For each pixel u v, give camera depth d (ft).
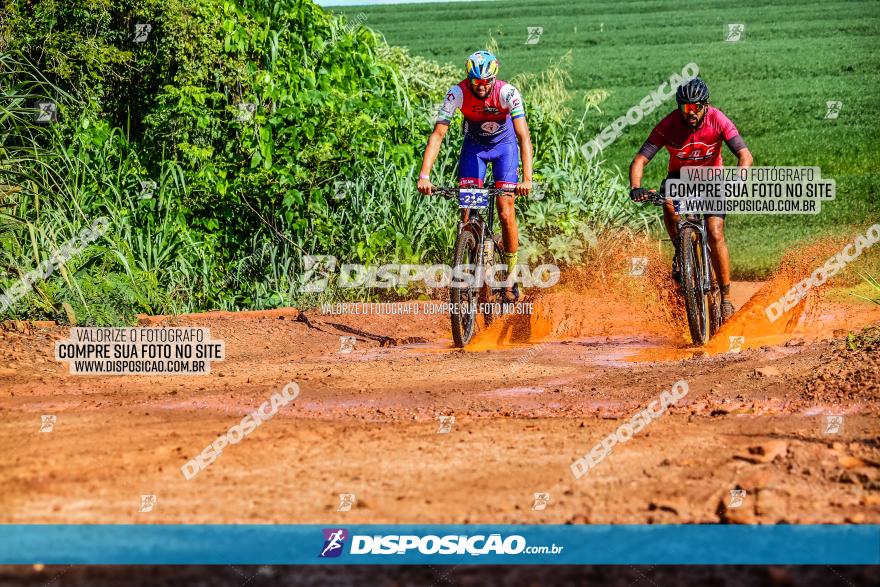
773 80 166.50
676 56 175.63
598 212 72.28
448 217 70.33
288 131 66.23
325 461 28.50
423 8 171.01
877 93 158.30
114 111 70.85
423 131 73.77
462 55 159.22
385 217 68.54
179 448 29.78
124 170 65.87
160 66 69.15
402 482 26.45
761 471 26.73
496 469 27.50
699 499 24.89
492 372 45.09
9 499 25.12
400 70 81.71
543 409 36.40
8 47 64.69
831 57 172.45
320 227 66.90
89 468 27.66
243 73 68.44
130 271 56.95
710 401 36.47
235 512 24.35
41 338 49.47
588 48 174.29
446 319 62.03
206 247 65.16
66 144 65.46
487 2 174.09
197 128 67.87
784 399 36.01
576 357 49.11
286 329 57.21
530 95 84.02
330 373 44.80
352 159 68.44
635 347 52.03
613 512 24.16
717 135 51.06
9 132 59.77
